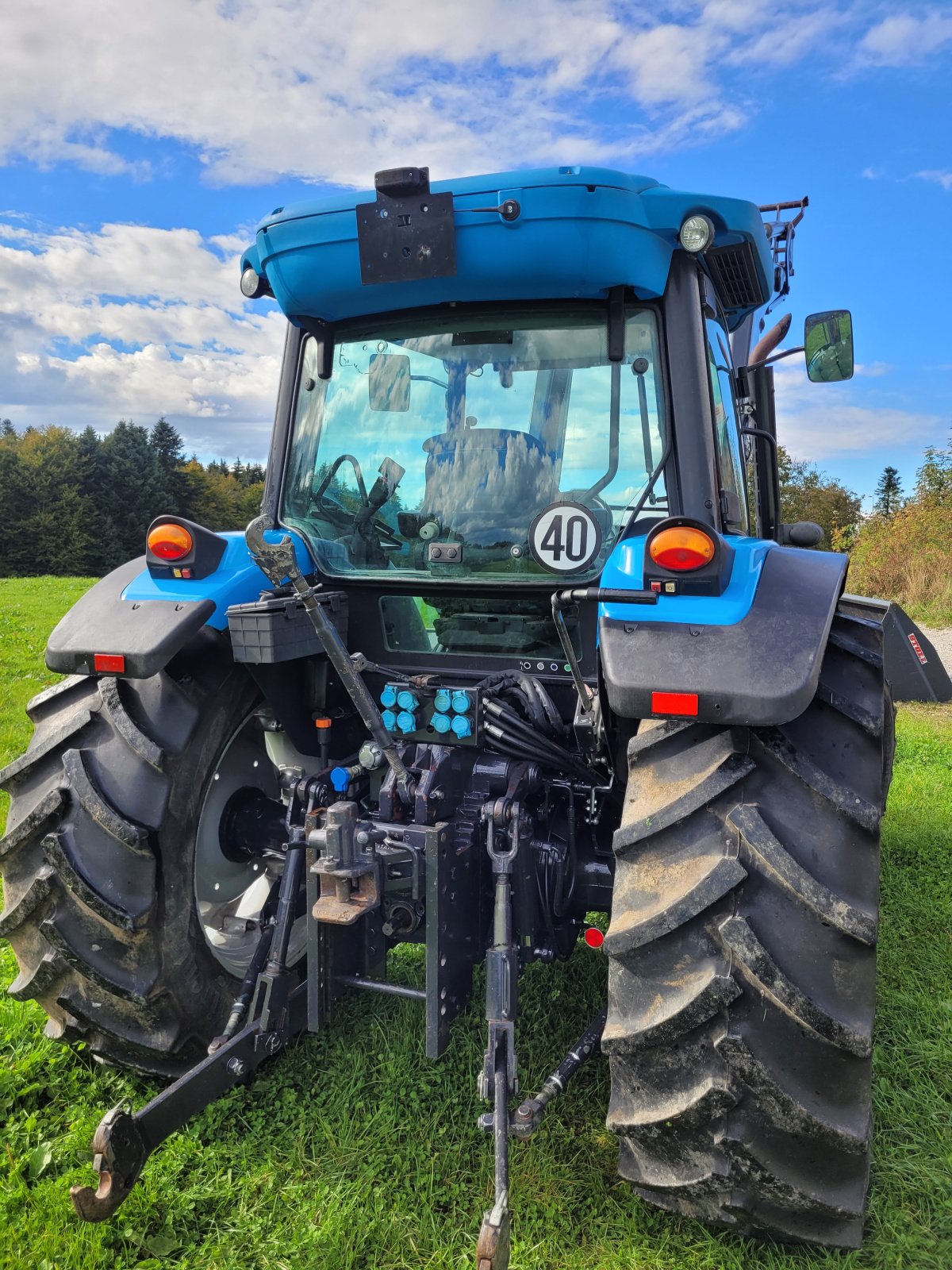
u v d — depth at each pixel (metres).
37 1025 2.78
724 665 1.74
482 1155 2.27
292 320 2.63
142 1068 2.41
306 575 2.66
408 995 2.18
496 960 2.04
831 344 3.17
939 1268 1.93
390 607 2.67
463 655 2.59
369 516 2.65
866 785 1.84
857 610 3.24
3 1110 2.43
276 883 2.86
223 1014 2.46
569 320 2.44
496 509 2.52
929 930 3.46
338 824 2.08
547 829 2.55
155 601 2.36
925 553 15.03
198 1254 1.98
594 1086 2.52
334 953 2.28
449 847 2.19
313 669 2.55
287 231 2.37
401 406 2.62
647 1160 1.88
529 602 2.50
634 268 2.23
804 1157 1.76
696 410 2.36
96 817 2.17
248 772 2.79
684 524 1.87
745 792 1.80
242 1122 2.40
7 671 9.13
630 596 1.87
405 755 2.40
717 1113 1.71
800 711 1.70
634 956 1.78
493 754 2.45
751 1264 1.94
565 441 2.46
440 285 2.34
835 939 1.71
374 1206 2.10
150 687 2.36
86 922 2.22
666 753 1.92
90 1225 2.02
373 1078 2.56
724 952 1.72
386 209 2.24
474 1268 1.92
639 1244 1.99
